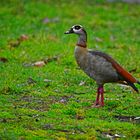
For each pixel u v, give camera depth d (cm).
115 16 2797
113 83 1622
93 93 1585
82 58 1470
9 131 1203
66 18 2688
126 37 2427
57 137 1191
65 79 1702
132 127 1273
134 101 1511
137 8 3069
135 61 1978
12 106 1412
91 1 3092
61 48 2092
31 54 2003
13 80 1653
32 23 2509
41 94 1536
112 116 1372
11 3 2808
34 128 1244
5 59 1898
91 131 1234
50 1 2986
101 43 2286
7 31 2325
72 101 1483
